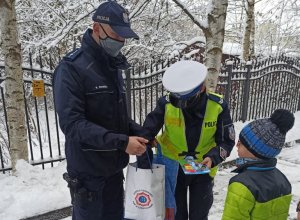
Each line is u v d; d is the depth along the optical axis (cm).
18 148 394
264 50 1266
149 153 232
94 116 196
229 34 1340
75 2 721
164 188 230
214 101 231
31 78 407
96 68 191
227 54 1117
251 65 646
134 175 223
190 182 246
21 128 391
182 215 254
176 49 830
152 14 885
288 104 780
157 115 238
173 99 226
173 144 238
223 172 476
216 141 241
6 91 381
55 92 189
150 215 222
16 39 368
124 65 204
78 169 204
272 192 173
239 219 173
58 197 356
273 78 717
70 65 186
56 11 687
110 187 228
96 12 188
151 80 503
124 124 216
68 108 182
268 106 741
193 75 216
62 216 347
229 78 604
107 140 179
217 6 423
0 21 359
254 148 176
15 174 392
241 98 660
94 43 191
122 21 184
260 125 177
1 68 393
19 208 336
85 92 190
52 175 394
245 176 176
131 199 226
